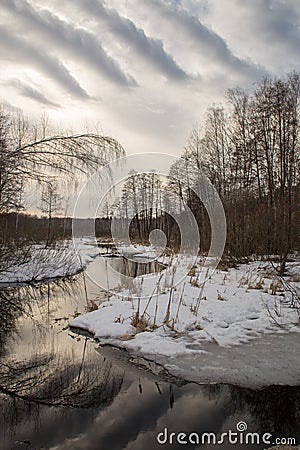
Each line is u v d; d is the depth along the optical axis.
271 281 9.13
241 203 13.83
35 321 6.98
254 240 12.41
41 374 4.40
